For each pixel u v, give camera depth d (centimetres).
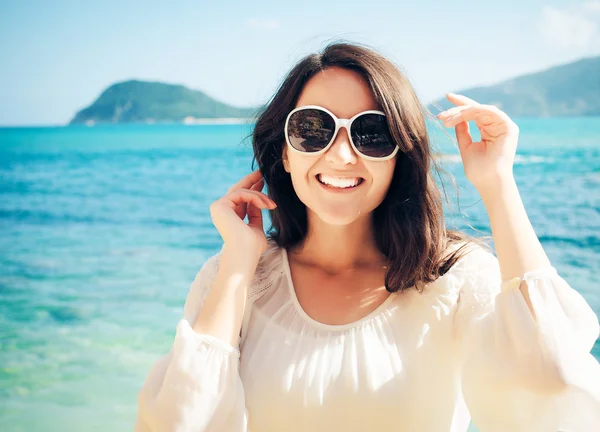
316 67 218
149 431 205
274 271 236
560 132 4884
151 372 210
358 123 209
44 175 3119
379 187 216
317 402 206
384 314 219
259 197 238
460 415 230
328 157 210
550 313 188
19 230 1770
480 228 1198
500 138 208
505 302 194
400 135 212
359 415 205
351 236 234
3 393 650
